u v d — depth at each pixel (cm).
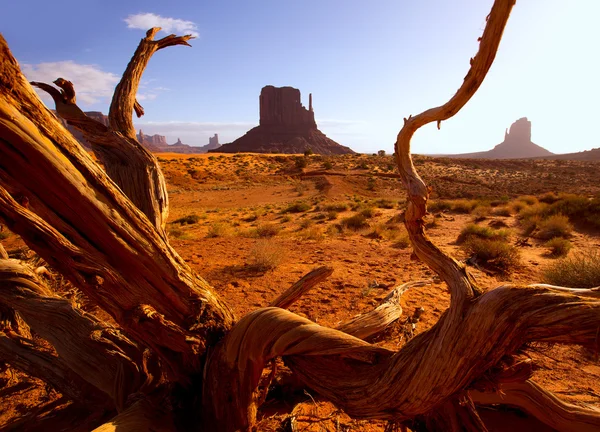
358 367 178
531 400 244
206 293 216
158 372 254
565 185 4853
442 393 152
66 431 258
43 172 155
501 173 6631
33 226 161
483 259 792
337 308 518
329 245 1036
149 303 194
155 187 245
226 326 225
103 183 172
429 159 8269
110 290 184
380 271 723
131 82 267
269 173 5903
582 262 594
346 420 273
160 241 193
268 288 617
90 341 274
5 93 143
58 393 314
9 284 327
